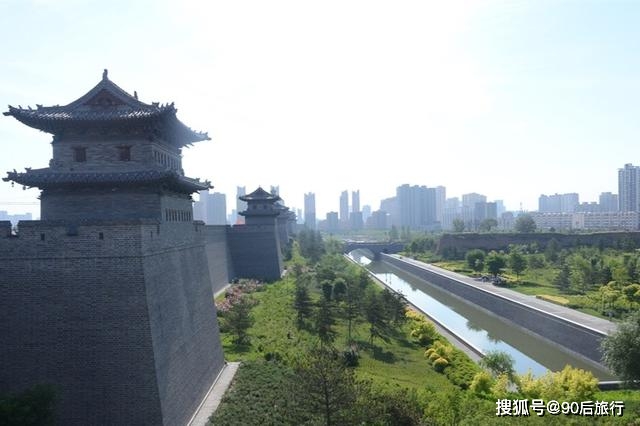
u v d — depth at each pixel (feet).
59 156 99.45
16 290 84.28
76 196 98.27
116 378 82.17
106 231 84.33
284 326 177.99
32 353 83.15
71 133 99.55
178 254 106.42
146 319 82.99
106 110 98.43
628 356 118.32
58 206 98.22
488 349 187.93
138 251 83.97
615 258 321.32
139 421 81.25
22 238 84.69
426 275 380.78
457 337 181.06
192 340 106.42
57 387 82.23
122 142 99.50
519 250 391.04
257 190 317.01
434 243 511.81
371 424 84.64
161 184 98.63
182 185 105.19
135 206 98.37
